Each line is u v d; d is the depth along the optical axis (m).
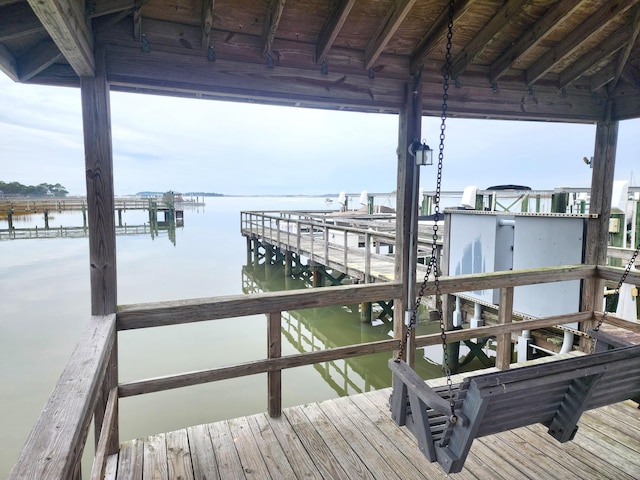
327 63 2.44
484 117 2.95
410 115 2.64
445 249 5.73
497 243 4.88
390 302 7.26
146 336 6.82
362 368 5.72
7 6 1.62
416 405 1.62
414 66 2.59
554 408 1.67
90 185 1.98
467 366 5.41
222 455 2.08
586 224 3.70
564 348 3.87
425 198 10.95
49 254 15.74
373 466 1.99
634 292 3.88
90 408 1.03
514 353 5.09
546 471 1.94
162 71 2.09
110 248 2.03
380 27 2.30
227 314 2.30
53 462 0.72
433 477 1.90
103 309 2.04
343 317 7.86
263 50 2.26
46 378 5.16
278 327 2.45
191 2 2.04
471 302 5.28
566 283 3.97
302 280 10.99
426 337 2.79
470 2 2.07
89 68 1.84
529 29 2.48
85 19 1.75
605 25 2.37
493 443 2.19
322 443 2.19
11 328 7.11
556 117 3.07
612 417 2.45
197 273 12.40
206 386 4.98
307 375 5.50
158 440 2.22
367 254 6.45
